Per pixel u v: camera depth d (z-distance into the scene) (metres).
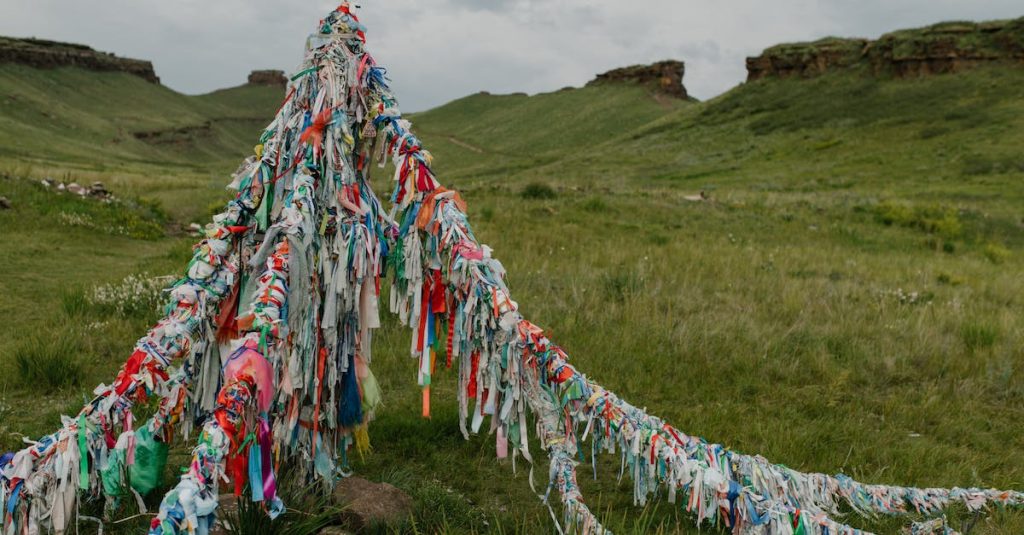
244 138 194.62
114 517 3.31
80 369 5.62
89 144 114.44
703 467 2.83
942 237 19.02
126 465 2.88
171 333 2.81
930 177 37.00
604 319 7.54
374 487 3.52
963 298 9.90
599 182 40.62
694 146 59.78
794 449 4.56
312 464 3.35
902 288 10.53
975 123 46.88
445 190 3.04
